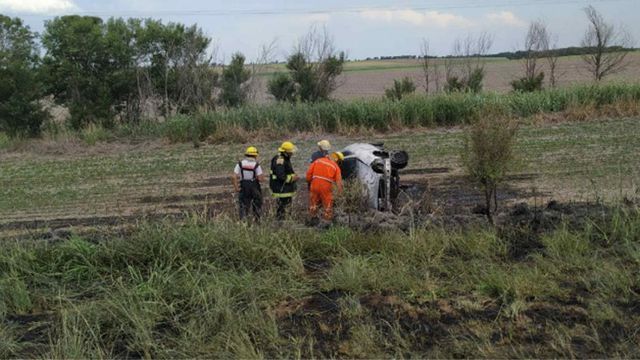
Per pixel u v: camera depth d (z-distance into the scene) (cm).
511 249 813
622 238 805
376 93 5134
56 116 3312
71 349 573
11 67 2703
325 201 1090
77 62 3019
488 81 5575
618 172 1430
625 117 2266
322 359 565
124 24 3191
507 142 948
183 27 3259
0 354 585
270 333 600
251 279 712
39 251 819
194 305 661
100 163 1925
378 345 584
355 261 733
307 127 2331
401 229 922
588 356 549
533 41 3812
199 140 2278
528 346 568
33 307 702
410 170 1594
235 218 984
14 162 2031
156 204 1337
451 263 760
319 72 3331
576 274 718
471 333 594
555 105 2388
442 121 2323
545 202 1179
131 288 700
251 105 2544
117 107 3155
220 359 565
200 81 3155
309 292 702
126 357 586
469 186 1380
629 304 635
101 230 1004
